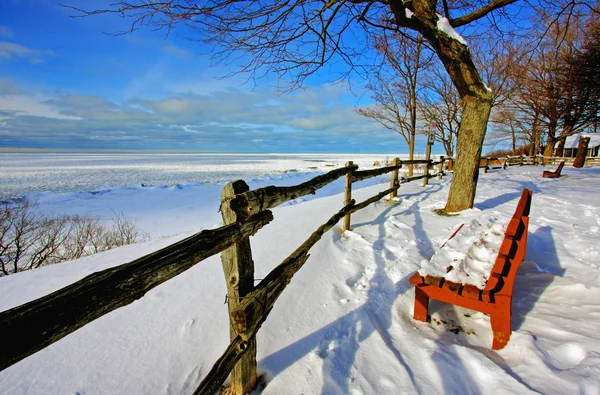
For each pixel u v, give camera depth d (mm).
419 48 10352
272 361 1972
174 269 1056
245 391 1699
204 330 2232
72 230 7805
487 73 16062
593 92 11375
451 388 1728
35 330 687
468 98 5293
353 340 2162
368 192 7797
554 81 13664
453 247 2703
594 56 10461
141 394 1725
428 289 2301
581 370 1684
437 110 17828
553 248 3867
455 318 2447
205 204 11922
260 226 1666
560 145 24297
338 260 3479
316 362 1952
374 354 2021
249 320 1445
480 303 2086
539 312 2410
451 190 5672
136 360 1966
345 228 4465
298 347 2092
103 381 1805
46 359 1975
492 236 3076
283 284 1869
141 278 944
